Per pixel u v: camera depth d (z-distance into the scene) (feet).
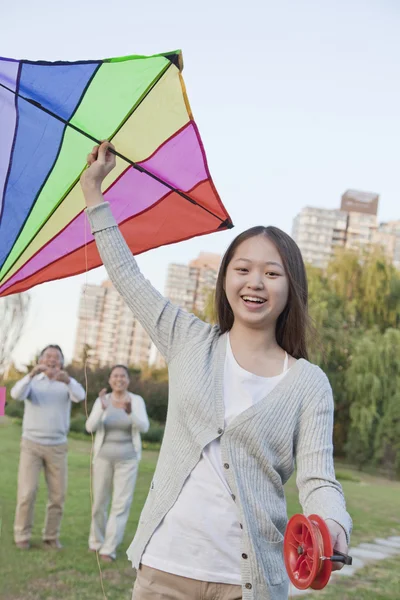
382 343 58.85
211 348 7.36
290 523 5.92
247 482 6.68
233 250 7.59
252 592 6.40
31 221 9.75
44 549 19.19
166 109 8.57
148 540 6.80
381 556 22.45
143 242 10.44
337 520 6.16
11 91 8.50
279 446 6.86
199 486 6.72
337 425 60.23
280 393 6.98
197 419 6.92
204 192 9.47
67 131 8.90
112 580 16.98
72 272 10.62
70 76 8.29
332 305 62.03
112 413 19.86
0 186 9.41
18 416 59.31
